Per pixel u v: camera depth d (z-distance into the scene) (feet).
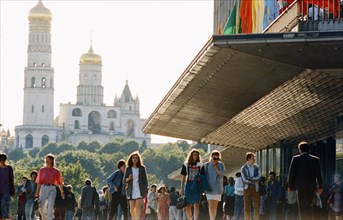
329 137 174.60
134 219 145.89
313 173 122.42
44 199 157.99
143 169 145.79
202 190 143.13
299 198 122.93
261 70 142.51
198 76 155.33
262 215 172.96
